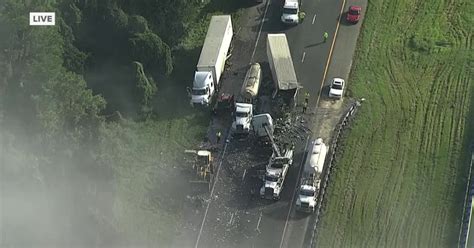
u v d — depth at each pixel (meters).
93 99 63.31
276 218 60.59
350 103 70.25
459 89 70.50
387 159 64.19
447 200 60.22
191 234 59.81
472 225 57.72
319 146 63.59
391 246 57.16
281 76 69.44
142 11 72.38
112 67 69.19
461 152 64.12
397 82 71.94
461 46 75.12
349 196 61.38
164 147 67.38
